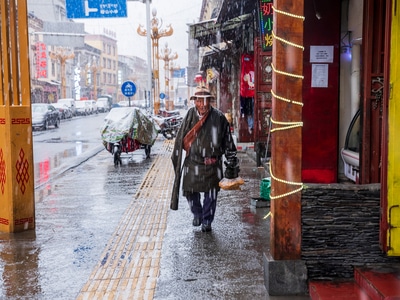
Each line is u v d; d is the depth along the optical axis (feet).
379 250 14.53
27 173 22.27
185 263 17.54
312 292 13.99
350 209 14.44
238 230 21.77
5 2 21.56
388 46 13.07
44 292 15.19
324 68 23.02
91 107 194.29
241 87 47.73
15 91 22.03
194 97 20.77
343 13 24.29
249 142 55.98
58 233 21.79
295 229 14.30
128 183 35.14
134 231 21.94
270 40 33.86
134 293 14.96
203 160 20.99
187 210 25.94
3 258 18.40
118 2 58.23
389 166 13.33
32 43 173.47
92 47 280.51
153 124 51.21
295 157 14.12
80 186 34.09
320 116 23.20
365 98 17.16
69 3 58.23
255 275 16.22
